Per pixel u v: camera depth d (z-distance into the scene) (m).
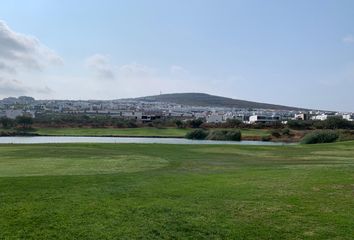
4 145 40.41
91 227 10.09
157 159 26.72
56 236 9.46
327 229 10.32
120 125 148.25
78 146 38.69
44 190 14.05
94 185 15.28
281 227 10.45
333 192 14.25
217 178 17.44
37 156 27.88
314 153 34.44
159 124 152.50
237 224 10.66
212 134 95.94
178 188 14.95
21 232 9.64
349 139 70.94
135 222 10.57
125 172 19.83
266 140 91.88
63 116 176.62
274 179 16.98
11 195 13.12
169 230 10.10
